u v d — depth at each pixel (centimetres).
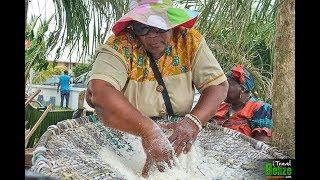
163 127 155
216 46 208
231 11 204
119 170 142
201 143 167
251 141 171
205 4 204
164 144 142
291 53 184
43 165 123
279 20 187
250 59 211
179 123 152
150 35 155
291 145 184
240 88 204
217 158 158
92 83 148
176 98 163
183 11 158
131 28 159
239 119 205
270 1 200
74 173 126
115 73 150
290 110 186
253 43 209
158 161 142
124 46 156
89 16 192
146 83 161
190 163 150
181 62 163
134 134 144
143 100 161
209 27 205
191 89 166
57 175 122
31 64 178
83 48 189
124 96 150
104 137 161
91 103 153
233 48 209
